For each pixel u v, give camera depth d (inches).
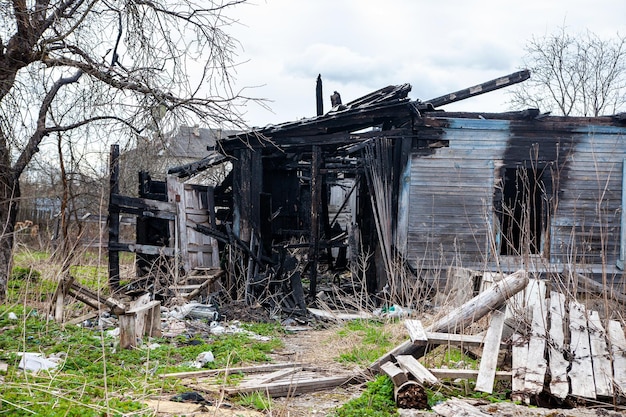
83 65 404.8
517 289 263.1
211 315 450.6
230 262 548.4
